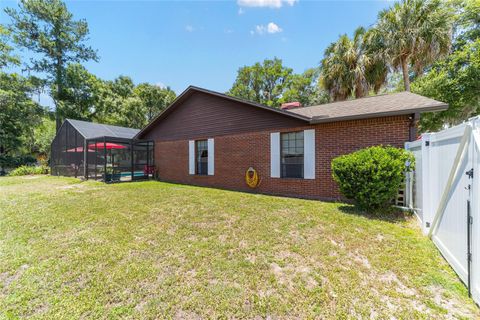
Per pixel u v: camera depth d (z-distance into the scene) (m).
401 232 3.81
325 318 1.92
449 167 3.04
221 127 9.37
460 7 12.02
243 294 2.25
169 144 11.62
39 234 3.91
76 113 22.34
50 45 20.67
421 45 10.18
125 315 1.99
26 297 2.23
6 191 8.41
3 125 18.20
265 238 3.63
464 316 1.94
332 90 12.95
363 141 6.12
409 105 5.75
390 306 2.06
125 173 15.28
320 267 2.74
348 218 4.57
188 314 2.01
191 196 7.19
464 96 10.89
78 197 7.11
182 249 3.28
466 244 2.36
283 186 7.59
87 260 2.96
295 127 7.30
